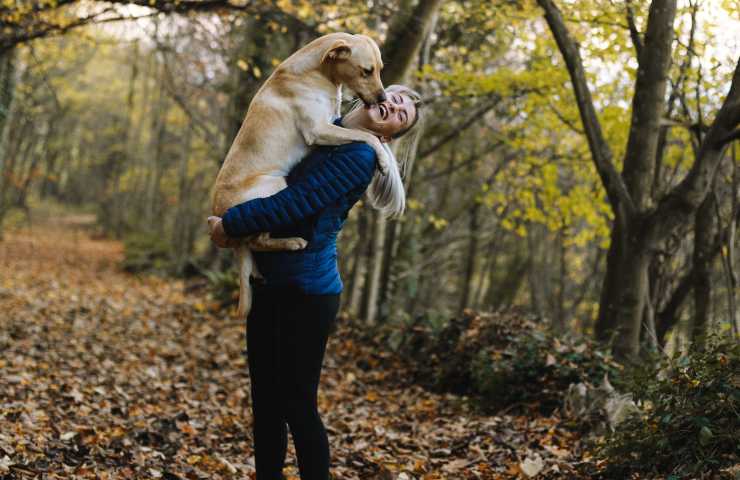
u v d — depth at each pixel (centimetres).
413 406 623
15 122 2267
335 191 251
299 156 263
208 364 757
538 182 1059
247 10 778
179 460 411
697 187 621
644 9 698
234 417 536
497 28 906
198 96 1667
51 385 568
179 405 567
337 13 802
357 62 265
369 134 261
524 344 612
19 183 2550
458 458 448
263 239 252
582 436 466
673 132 853
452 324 741
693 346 370
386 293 1209
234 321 1026
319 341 266
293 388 266
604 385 512
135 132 3719
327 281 265
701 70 719
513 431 495
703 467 308
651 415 354
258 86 1217
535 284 1642
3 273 1501
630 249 654
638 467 345
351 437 496
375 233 1022
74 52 1858
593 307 1593
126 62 2527
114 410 517
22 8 755
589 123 681
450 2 911
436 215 1520
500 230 1839
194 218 2461
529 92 938
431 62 1120
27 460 364
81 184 5475
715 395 329
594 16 727
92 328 908
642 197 666
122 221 3312
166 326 976
